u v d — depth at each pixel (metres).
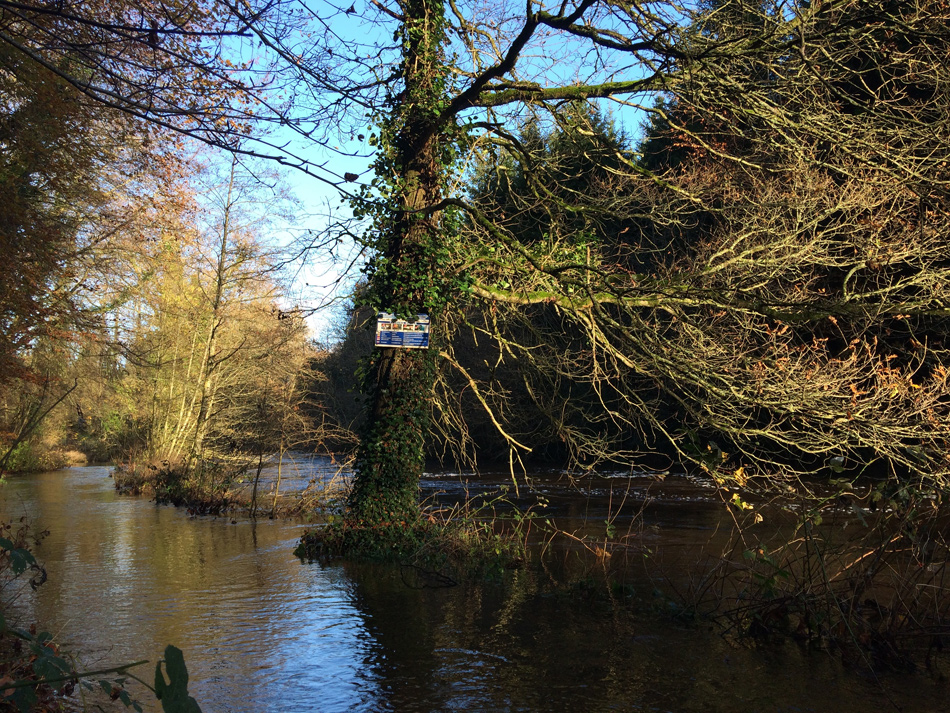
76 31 5.02
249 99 4.49
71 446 49.34
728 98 9.91
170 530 15.80
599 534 13.53
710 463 9.73
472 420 22.67
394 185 11.83
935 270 10.09
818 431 9.66
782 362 9.80
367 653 7.02
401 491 12.19
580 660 6.77
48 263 15.02
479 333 21.97
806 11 9.00
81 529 16.02
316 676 6.40
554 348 13.91
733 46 9.41
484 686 6.14
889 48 10.37
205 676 6.41
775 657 6.80
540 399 13.88
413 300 12.16
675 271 12.88
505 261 12.00
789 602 7.63
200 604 8.98
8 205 13.60
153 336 29.08
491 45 12.02
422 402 12.41
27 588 9.97
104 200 17.25
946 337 11.98
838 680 6.17
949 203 9.99
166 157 16.23
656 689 6.02
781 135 9.80
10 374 15.83
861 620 7.09
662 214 12.25
